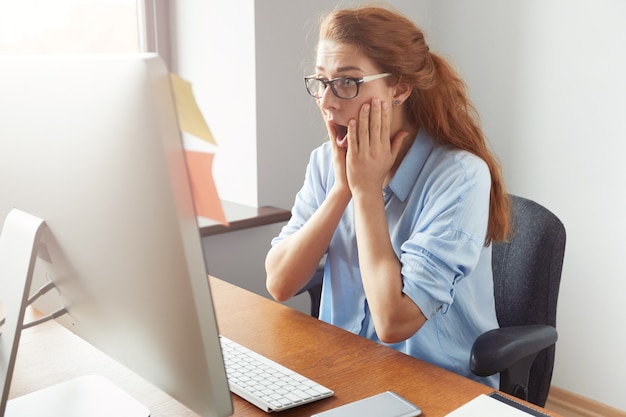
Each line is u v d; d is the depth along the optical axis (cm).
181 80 57
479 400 94
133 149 59
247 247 229
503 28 241
